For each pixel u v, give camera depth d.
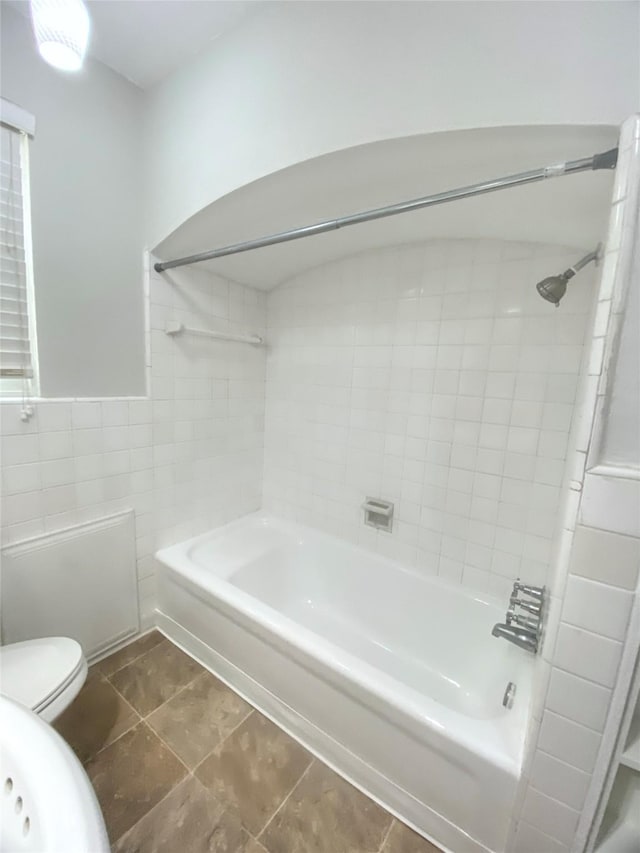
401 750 1.07
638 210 0.67
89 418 1.49
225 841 1.03
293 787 1.17
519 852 0.93
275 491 2.30
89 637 1.60
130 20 1.17
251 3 1.10
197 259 1.51
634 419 0.72
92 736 1.30
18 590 1.35
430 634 1.66
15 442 1.30
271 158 1.15
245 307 2.08
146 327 1.65
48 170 1.29
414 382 1.70
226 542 2.02
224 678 1.56
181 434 1.85
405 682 1.55
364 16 0.94
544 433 1.42
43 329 1.34
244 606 1.41
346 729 1.18
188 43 1.26
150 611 1.84
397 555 1.84
